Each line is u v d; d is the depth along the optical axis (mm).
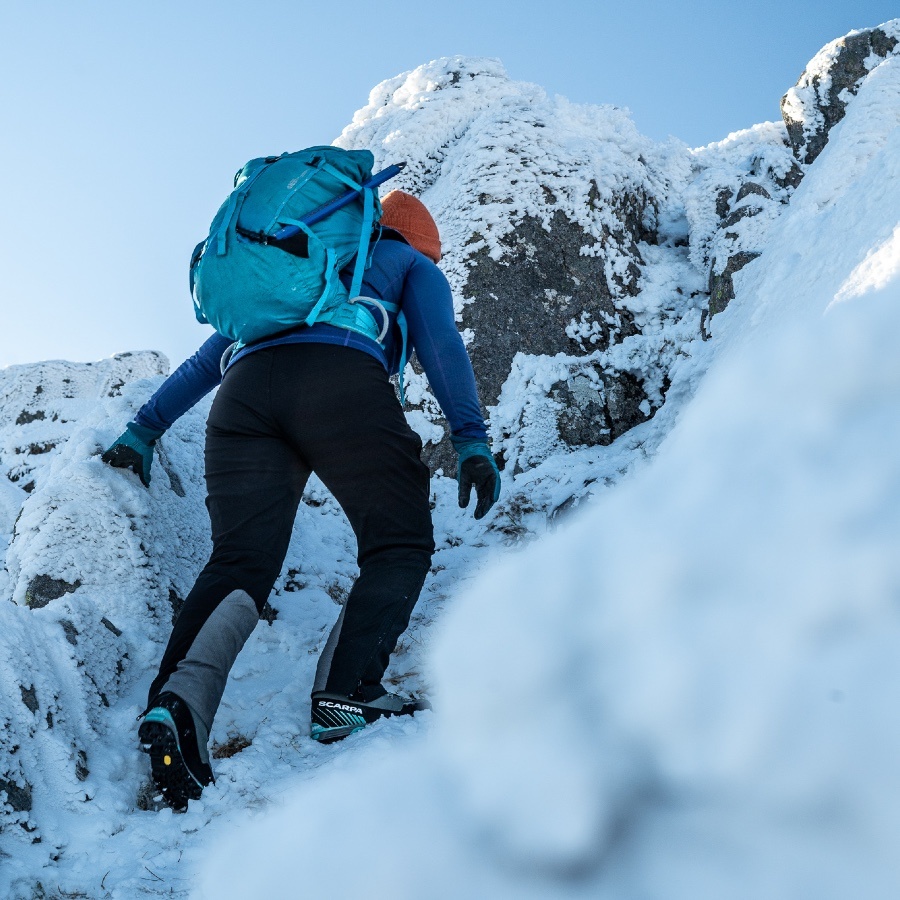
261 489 2293
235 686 2648
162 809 1915
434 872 394
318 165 2492
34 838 1789
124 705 2404
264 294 2273
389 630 2262
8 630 2125
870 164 2994
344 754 1960
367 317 2430
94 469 2859
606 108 5926
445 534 4074
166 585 2879
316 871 433
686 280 5215
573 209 5145
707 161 6008
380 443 2287
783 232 3965
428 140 6391
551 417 4559
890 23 5398
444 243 5188
